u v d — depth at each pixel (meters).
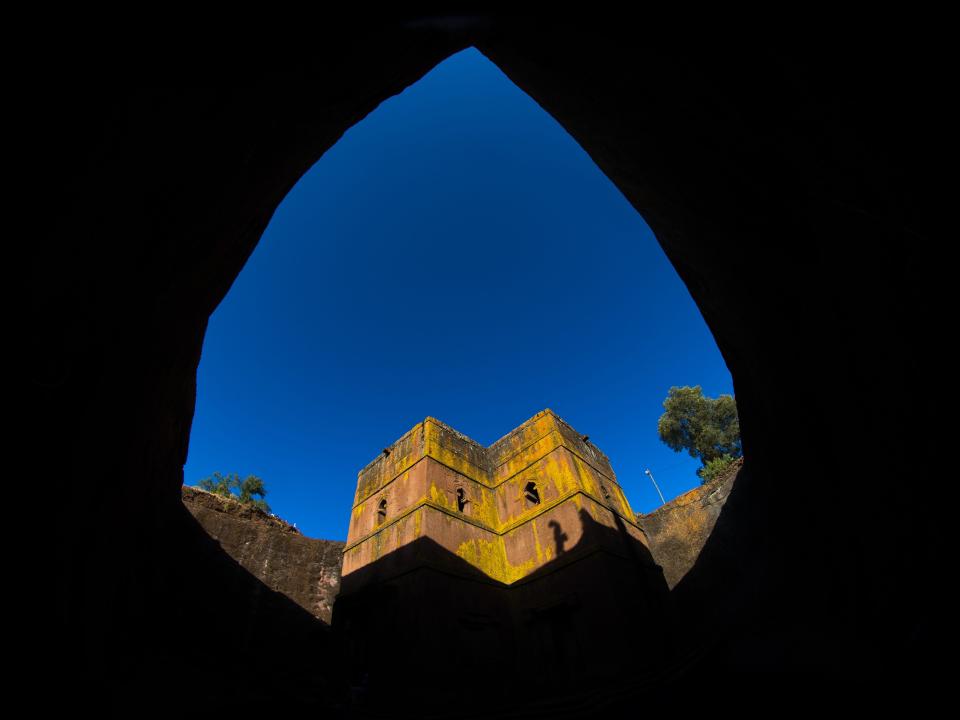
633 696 7.73
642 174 7.29
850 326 4.17
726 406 30.62
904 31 2.58
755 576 11.54
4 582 2.79
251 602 15.34
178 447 7.89
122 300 3.70
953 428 3.15
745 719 4.80
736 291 6.68
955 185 2.62
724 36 3.86
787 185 4.33
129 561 5.95
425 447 18.80
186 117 3.46
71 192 2.68
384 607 14.98
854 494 4.94
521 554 17.97
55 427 3.18
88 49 2.49
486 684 13.61
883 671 4.04
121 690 4.94
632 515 21.16
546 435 20.14
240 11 3.38
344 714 9.23
